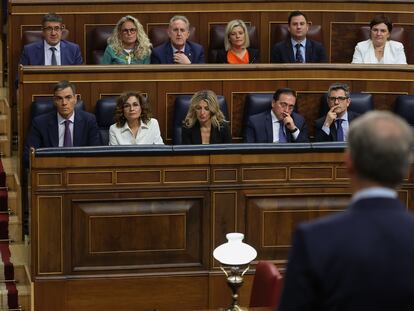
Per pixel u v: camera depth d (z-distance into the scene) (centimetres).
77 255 1280
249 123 1553
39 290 1275
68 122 1496
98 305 1291
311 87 1641
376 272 490
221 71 1617
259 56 1862
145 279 1293
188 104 1586
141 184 1277
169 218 1289
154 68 1603
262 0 1911
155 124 1522
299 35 1839
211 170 1285
